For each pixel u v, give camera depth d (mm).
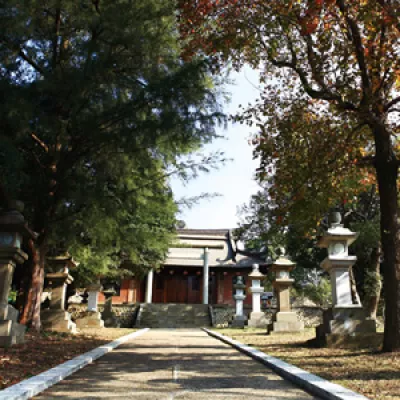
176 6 10414
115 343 11078
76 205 11570
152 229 15891
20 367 6340
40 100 9648
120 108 9891
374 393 4727
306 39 9844
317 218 10820
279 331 15492
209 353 9445
